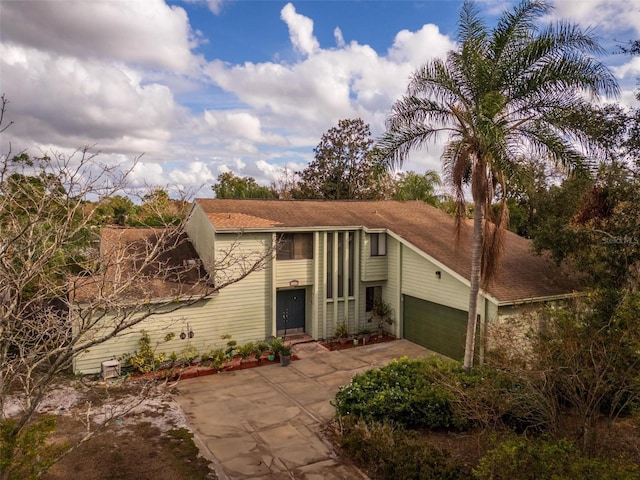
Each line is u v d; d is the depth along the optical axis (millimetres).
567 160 11969
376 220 21141
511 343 10328
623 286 13789
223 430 10914
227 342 16734
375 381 11750
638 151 13023
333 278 19500
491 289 14977
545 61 11883
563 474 6113
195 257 19062
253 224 17781
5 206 6199
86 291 8438
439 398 10594
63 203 6164
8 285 5520
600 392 8773
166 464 9172
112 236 12578
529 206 22422
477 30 12266
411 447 8812
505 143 10969
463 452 9453
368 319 20438
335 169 43750
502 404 9148
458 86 12453
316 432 10867
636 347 7688
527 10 11898
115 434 10469
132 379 14359
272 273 18094
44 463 5336
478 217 12461
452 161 12750
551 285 16156
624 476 5719
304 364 16141
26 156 5988
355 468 9180
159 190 8281
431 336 17875
